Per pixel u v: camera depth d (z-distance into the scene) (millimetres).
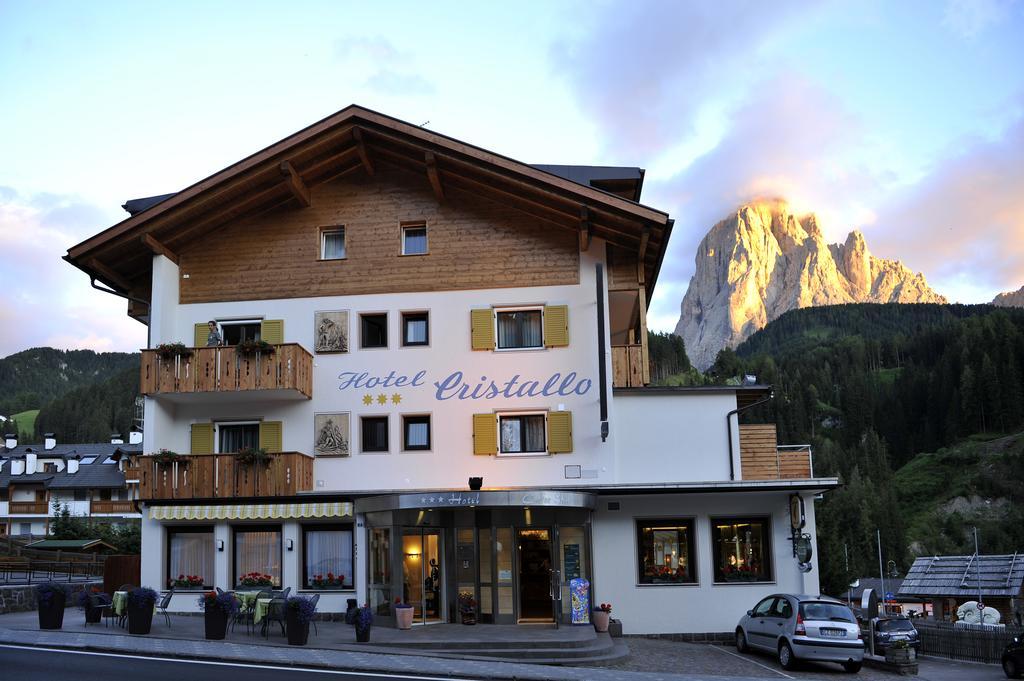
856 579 81438
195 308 26391
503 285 25609
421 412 25312
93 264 25812
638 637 23875
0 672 14312
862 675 19469
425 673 15906
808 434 167750
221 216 26234
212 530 25250
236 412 26016
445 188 26000
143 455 25109
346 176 26609
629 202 23672
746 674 18484
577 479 24578
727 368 184625
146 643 18047
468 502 21625
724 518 24547
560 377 25109
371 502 23047
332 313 25969
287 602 18906
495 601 22859
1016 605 43031
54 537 52531
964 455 159000
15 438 89625
